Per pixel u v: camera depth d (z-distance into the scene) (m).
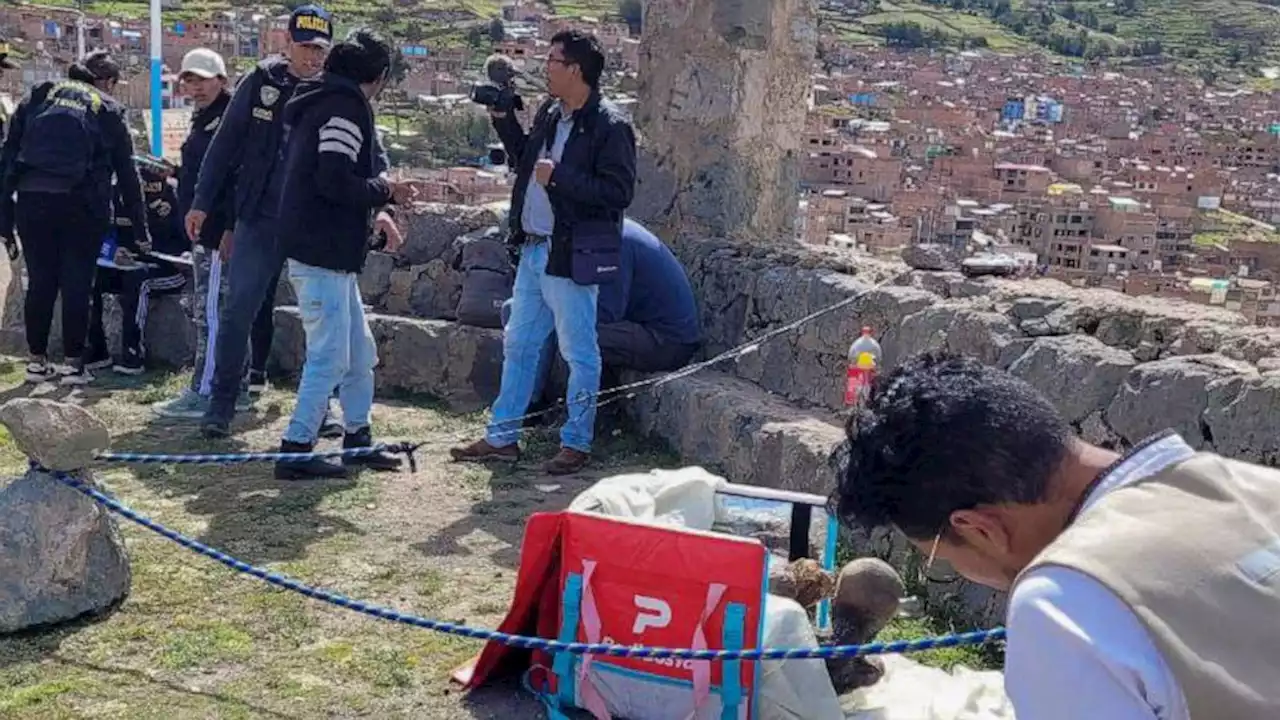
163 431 6.64
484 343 7.34
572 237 5.75
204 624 4.24
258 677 3.91
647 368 6.62
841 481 1.80
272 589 4.55
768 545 4.38
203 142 7.10
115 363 8.08
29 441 4.18
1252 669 1.44
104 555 4.30
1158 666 1.42
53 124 7.11
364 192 5.62
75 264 7.38
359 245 5.79
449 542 5.11
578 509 3.99
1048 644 1.46
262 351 7.33
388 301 8.16
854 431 1.80
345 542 5.06
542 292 5.98
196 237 6.39
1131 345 4.63
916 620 4.48
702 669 3.49
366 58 5.66
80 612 4.21
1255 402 3.87
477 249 7.49
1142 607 1.45
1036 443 1.66
